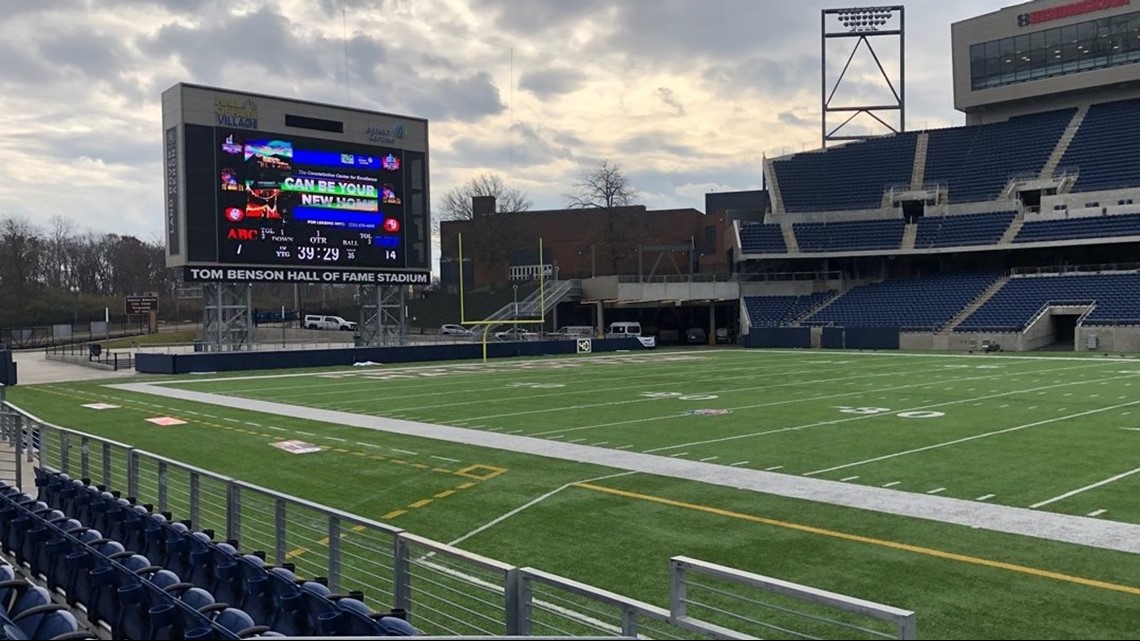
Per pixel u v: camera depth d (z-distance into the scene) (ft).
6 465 50.14
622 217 236.02
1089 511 35.58
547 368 123.54
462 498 40.73
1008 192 171.12
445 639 14.16
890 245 176.35
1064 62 180.24
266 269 125.29
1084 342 140.87
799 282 190.19
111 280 362.33
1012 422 61.36
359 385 99.66
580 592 16.47
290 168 126.93
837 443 53.52
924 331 156.76
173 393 93.91
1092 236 153.99
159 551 26.61
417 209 141.08
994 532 32.65
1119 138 166.71
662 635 22.80
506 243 242.78
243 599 21.68
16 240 303.89
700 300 190.39
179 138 118.21
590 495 40.47
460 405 77.56
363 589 27.55
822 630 23.39
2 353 110.42
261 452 54.80
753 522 35.01
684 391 86.99
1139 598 25.41
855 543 31.73
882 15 206.90
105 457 37.04
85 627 23.79
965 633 23.09
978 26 190.80
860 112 210.38
